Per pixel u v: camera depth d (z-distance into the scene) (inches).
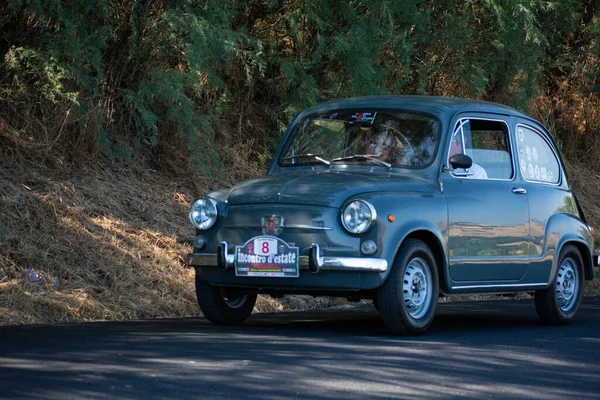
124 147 714.8
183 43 687.7
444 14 903.1
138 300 559.8
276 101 842.8
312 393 292.5
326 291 449.1
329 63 837.2
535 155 555.5
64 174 662.5
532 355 395.2
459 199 481.7
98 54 661.3
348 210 434.0
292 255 440.1
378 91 815.1
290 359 353.4
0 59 660.7
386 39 815.1
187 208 711.1
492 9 878.4
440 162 483.2
